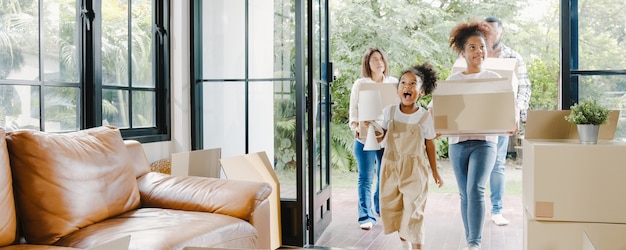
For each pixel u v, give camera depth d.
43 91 2.64
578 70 3.03
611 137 2.45
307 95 3.61
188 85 3.75
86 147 2.33
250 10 3.67
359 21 8.31
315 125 3.68
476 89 3.19
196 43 3.76
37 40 2.61
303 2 3.53
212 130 3.77
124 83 3.28
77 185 2.18
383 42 8.24
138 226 2.14
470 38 3.88
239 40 3.69
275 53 3.61
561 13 3.02
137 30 3.42
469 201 3.26
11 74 2.44
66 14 2.81
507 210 5.23
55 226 2.06
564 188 2.22
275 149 3.61
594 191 2.20
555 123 2.51
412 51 8.13
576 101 3.05
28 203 2.07
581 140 2.31
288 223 3.54
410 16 8.11
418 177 3.29
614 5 2.98
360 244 3.63
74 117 2.87
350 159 8.38
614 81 2.99
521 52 7.77
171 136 3.71
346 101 8.41
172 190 2.65
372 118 3.68
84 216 2.16
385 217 3.41
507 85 3.14
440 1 8.09
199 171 3.28
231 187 2.60
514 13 7.76
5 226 1.91
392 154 3.40
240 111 3.70
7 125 2.43
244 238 2.40
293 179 3.56
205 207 2.54
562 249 2.23
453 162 3.37
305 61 3.60
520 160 7.20
